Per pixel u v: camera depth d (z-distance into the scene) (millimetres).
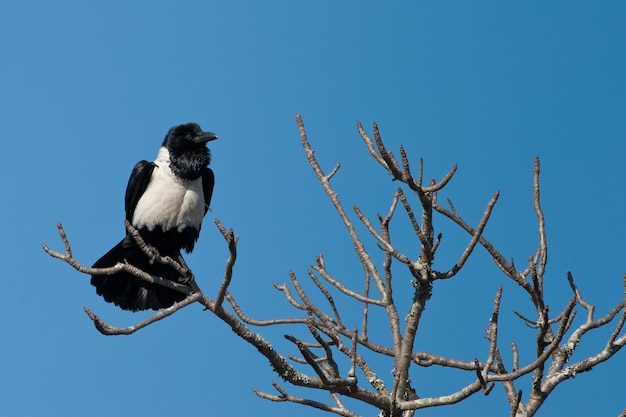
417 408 9211
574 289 10961
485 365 8719
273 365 9742
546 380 9953
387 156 8898
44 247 9141
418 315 9633
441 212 10992
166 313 9102
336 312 10844
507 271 10555
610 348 9648
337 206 10883
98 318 8312
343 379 9305
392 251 9273
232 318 9609
